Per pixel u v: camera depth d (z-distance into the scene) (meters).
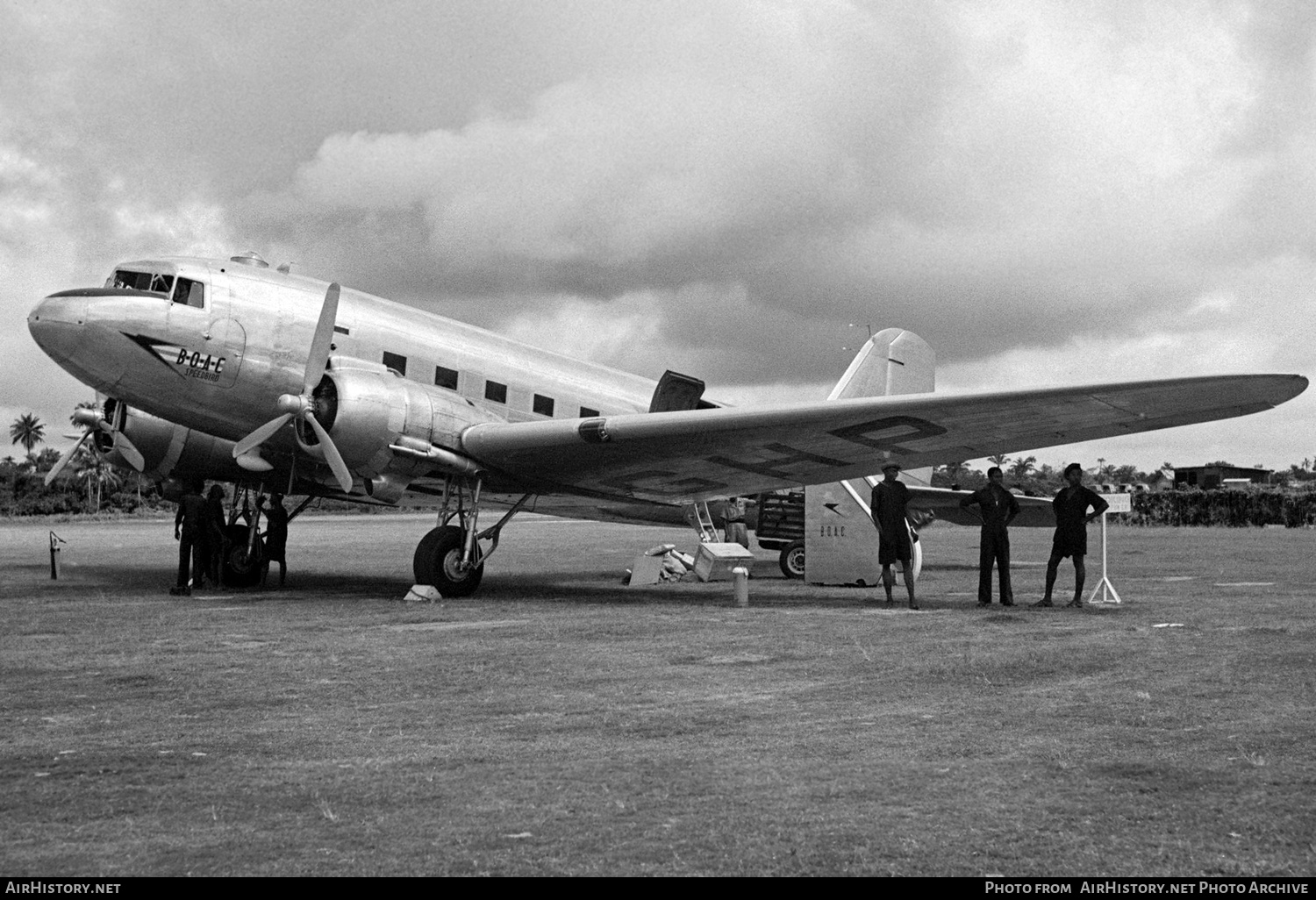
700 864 3.13
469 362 13.51
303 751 4.55
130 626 9.15
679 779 4.07
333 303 11.40
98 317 11.23
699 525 16.69
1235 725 4.94
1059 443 10.99
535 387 14.11
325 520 55.16
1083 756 4.37
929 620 9.55
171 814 3.62
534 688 6.11
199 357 11.70
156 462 14.35
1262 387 8.97
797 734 4.86
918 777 4.07
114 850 3.26
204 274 11.88
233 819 3.57
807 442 11.23
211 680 6.38
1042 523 17.80
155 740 4.76
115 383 11.63
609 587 14.22
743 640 8.12
